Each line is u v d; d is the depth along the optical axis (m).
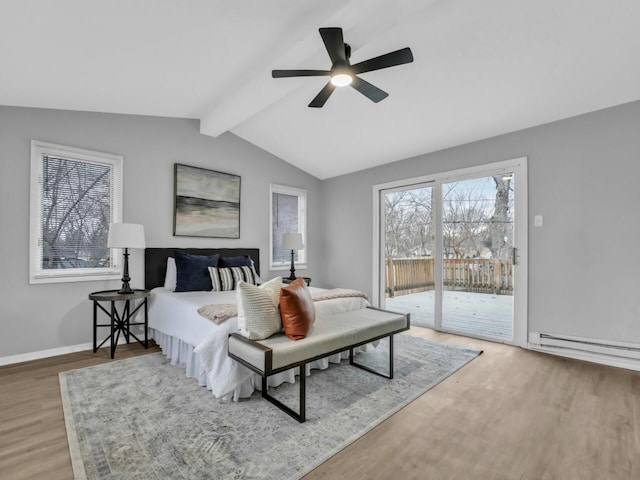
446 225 4.11
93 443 1.73
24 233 2.98
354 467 1.56
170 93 3.25
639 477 1.50
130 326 3.60
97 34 2.13
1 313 2.87
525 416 2.04
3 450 1.67
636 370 2.79
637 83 2.64
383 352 3.25
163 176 3.91
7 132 2.92
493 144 3.70
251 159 4.82
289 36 2.34
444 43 2.47
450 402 2.22
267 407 2.13
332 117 3.87
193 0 1.92
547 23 2.17
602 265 2.97
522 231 3.44
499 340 3.60
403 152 4.40
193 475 1.50
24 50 2.19
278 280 2.47
